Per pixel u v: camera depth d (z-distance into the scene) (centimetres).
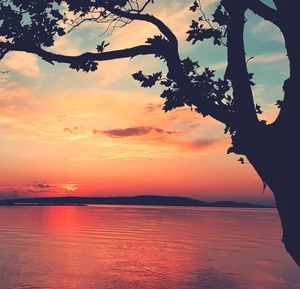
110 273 4422
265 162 362
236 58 388
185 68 549
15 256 5597
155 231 11481
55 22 532
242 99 382
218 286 3822
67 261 5269
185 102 519
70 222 16312
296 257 345
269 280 4097
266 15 387
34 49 488
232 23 391
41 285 3706
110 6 472
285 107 363
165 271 4628
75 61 465
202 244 7775
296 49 355
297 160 348
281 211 355
